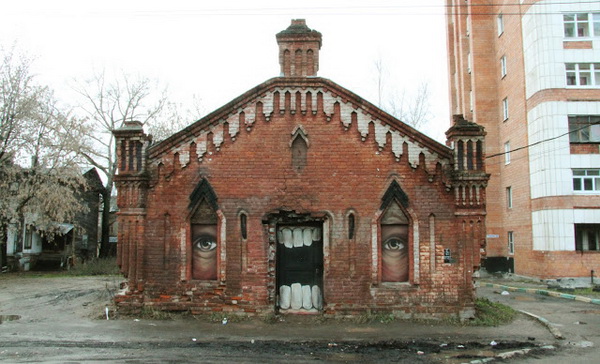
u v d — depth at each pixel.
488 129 34.88
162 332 11.63
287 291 13.64
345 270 13.21
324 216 13.36
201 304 13.26
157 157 13.65
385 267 13.38
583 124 26.61
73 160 32.41
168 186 13.59
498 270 33.41
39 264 39.91
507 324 13.10
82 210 36.16
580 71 26.98
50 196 30.75
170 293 13.34
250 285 13.22
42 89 30.84
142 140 13.48
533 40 27.89
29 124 30.41
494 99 35.16
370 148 13.50
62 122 31.69
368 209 13.35
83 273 31.22
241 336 11.35
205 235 13.64
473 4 36.31
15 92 29.75
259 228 13.38
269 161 13.55
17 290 20.64
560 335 11.78
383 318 12.94
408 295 13.08
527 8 28.81
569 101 26.62
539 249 27.31
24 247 38.34
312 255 13.71
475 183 12.98
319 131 13.61
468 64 39.75
